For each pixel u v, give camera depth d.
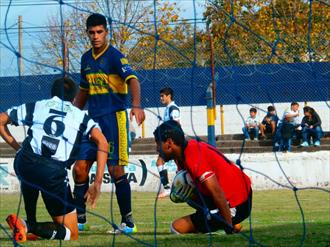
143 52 40.78
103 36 19.55
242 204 17.59
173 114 33.69
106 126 19.67
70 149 17.31
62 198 17.31
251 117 55.62
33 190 17.55
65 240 17.06
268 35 36.75
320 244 15.20
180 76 48.03
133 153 57.72
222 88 46.28
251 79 48.31
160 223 24.19
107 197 39.34
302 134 51.12
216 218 17.59
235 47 37.16
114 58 19.55
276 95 51.91
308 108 51.06
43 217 27.47
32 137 17.28
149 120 66.69
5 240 17.23
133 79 19.27
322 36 35.03
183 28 35.03
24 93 46.25
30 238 17.28
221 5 22.25
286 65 38.69
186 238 16.59
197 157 16.97
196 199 17.66
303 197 36.75
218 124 68.56
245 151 55.31
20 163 17.23
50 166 17.09
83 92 20.09
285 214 26.92
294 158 45.19
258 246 15.16
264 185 45.00
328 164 45.31
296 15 36.41
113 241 15.45
